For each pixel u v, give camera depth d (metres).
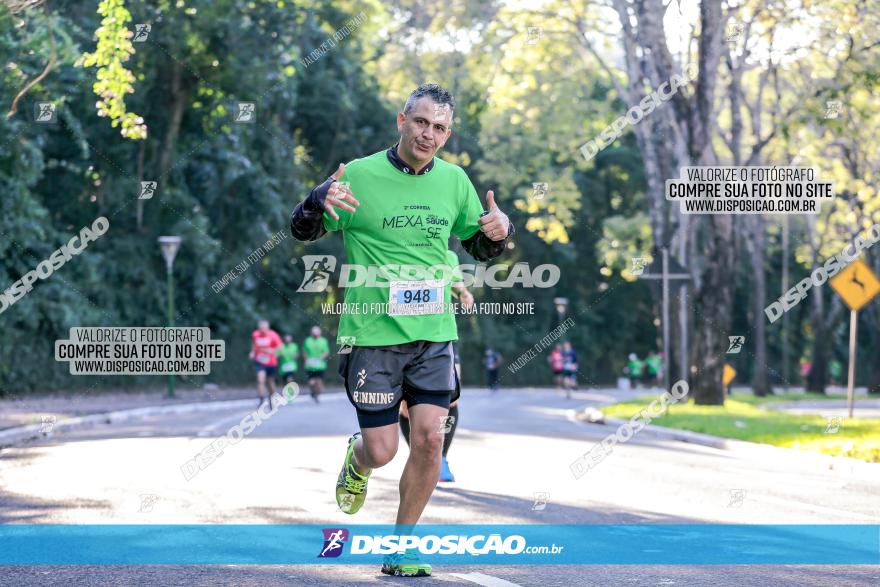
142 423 29.06
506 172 49.00
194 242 44.44
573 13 41.91
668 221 44.06
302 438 22.53
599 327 84.81
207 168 44.44
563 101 47.41
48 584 7.96
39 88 30.27
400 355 8.00
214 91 41.72
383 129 57.59
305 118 55.97
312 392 43.09
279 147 49.03
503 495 13.35
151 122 41.88
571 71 46.84
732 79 39.44
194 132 44.16
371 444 8.04
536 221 48.81
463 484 14.50
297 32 42.78
